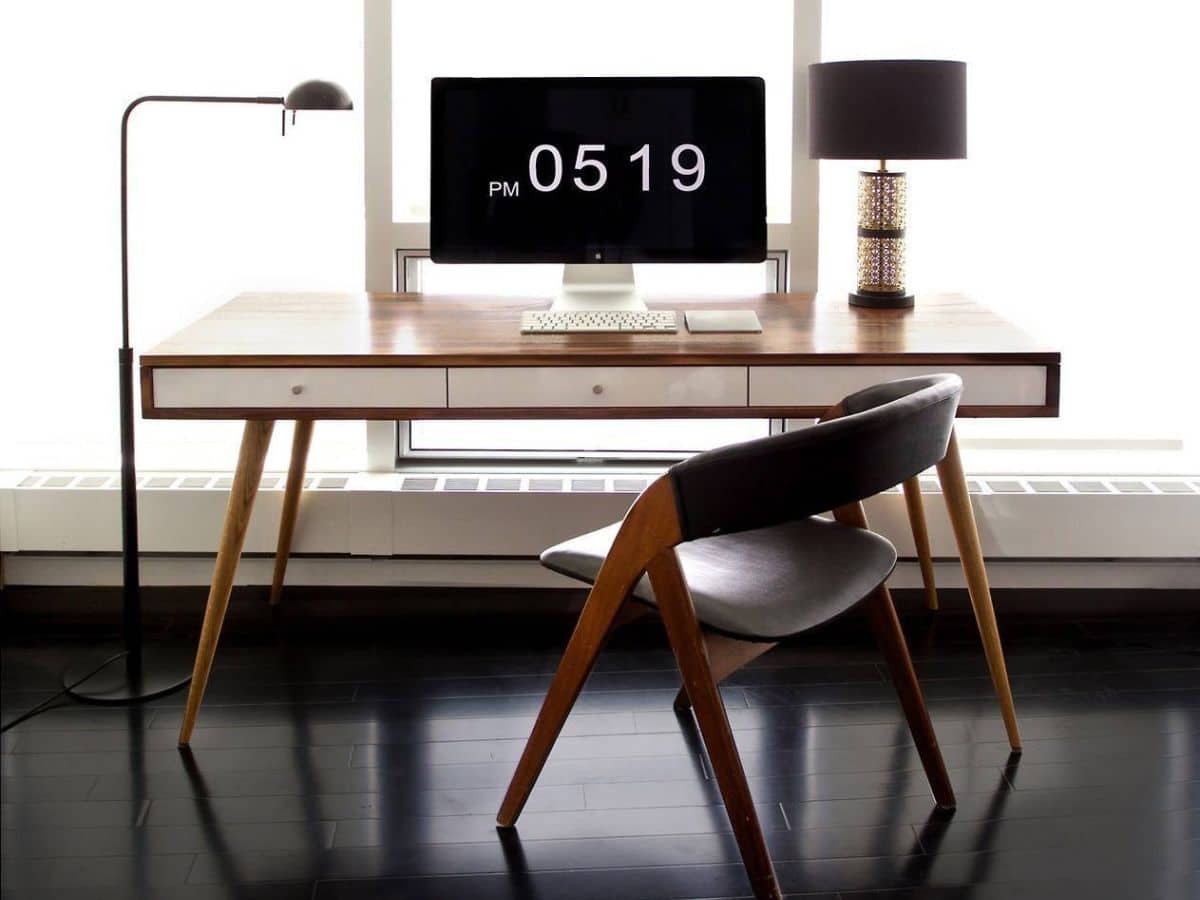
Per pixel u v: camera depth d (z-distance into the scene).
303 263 3.54
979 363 2.67
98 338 3.57
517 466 3.65
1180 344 3.59
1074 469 3.58
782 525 2.58
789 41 3.44
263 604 3.48
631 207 3.09
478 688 3.06
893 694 3.02
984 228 3.54
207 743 2.80
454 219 3.09
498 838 2.44
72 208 3.50
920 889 2.29
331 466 3.63
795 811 2.53
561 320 2.87
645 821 2.50
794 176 3.44
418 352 2.65
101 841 2.43
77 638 3.33
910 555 3.43
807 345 2.73
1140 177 3.51
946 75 3.01
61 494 3.38
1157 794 2.59
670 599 2.15
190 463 3.61
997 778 2.65
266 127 3.46
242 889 2.29
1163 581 3.49
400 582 3.48
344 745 2.79
